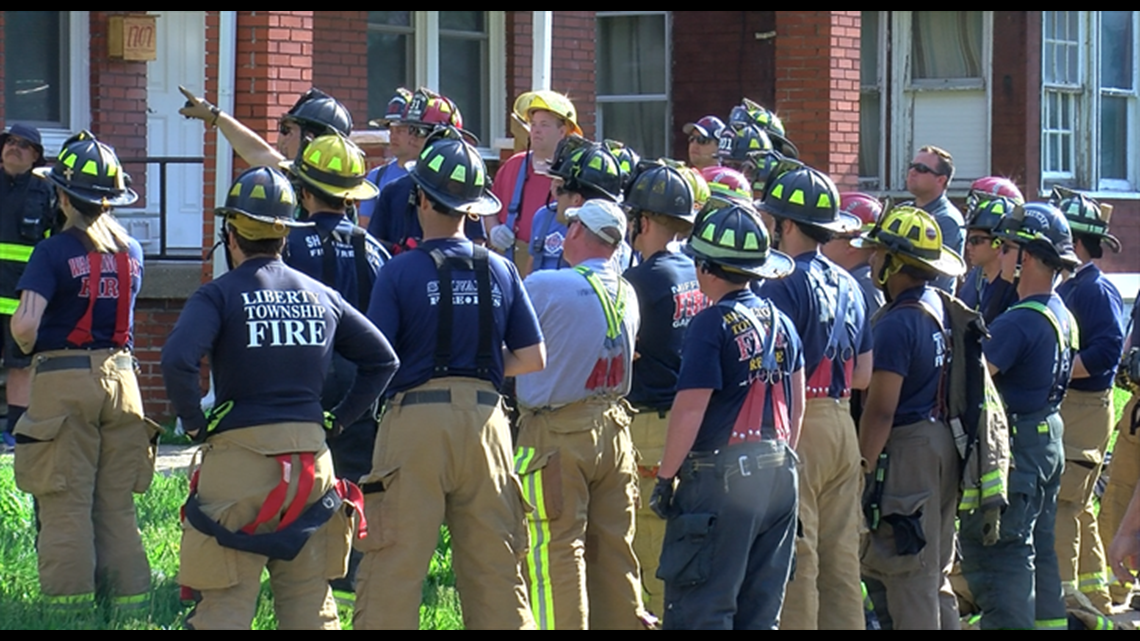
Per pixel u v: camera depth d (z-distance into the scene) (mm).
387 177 34406
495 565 22172
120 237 26344
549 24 50344
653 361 25047
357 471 26547
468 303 22031
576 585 23219
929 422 24844
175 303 47094
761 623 22250
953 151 64500
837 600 24281
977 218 29562
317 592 21172
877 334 24797
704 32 64625
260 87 43594
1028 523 27031
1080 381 30297
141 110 51812
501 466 22219
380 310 21922
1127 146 68188
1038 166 63812
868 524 24969
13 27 49031
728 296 22219
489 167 55094
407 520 21719
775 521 22219
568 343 23250
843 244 28078
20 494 33656
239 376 20453
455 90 55062
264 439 20406
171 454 41750
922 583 24781
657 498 21922
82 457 25719
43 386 25484
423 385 21891
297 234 25281
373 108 53031
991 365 26828
